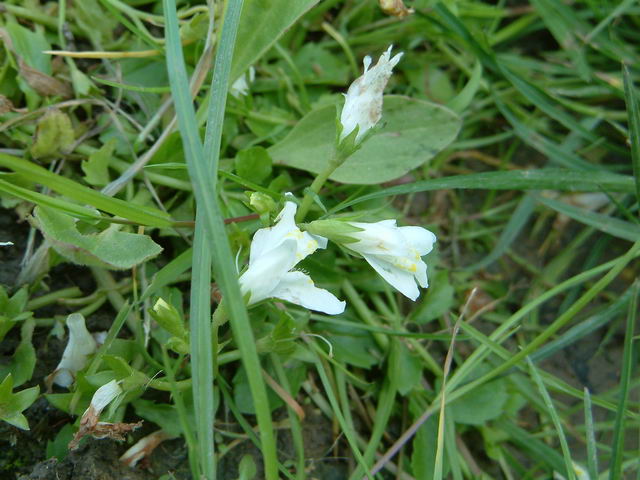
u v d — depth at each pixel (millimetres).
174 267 109
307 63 148
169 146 120
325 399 124
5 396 94
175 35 93
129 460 105
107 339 104
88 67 131
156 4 138
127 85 125
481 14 161
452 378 116
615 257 157
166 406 107
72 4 134
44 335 112
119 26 136
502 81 164
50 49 128
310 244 94
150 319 111
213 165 95
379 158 127
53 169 121
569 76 170
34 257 110
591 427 103
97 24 133
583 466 128
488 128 166
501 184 126
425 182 121
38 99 123
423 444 121
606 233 152
